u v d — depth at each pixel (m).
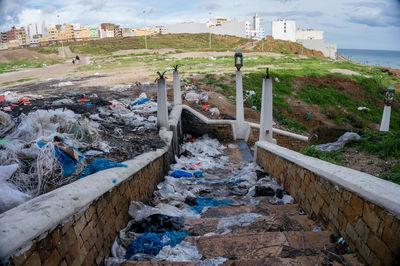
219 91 20.70
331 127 7.39
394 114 27.94
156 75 24.12
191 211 4.99
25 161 4.13
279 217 4.31
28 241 2.02
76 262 2.58
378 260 2.66
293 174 5.44
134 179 4.59
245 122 14.69
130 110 12.16
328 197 3.81
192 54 47.97
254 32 114.94
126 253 3.41
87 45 73.81
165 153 7.56
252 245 3.37
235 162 11.52
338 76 30.31
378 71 41.41
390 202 2.55
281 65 35.75
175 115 12.02
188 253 3.26
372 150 5.48
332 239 3.46
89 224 2.89
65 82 19.73
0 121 5.45
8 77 27.09
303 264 2.90
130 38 83.50
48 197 2.66
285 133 14.06
